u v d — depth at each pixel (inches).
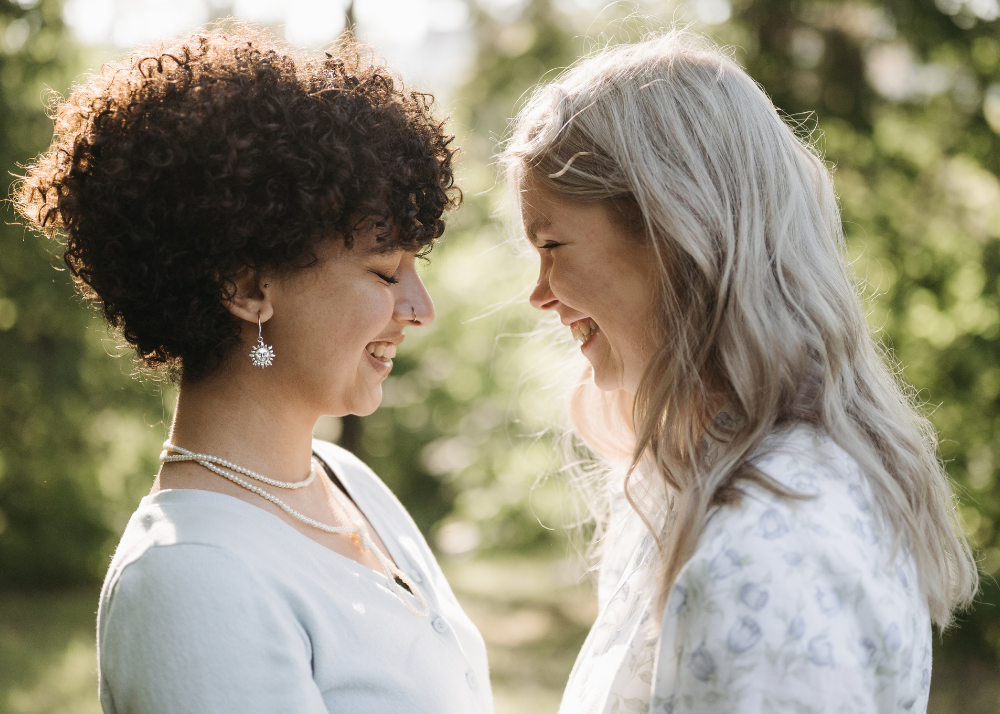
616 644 52.9
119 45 235.1
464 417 439.5
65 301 320.8
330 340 49.9
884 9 257.0
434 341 397.7
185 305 46.9
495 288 336.2
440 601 61.7
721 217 48.1
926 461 49.4
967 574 50.3
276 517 50.4
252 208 45.1
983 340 268.2
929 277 266.8
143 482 392.5
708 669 41.0
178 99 45.9
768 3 259.9
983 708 228.5
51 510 374.0
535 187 52.9
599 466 78.4
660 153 49.1
